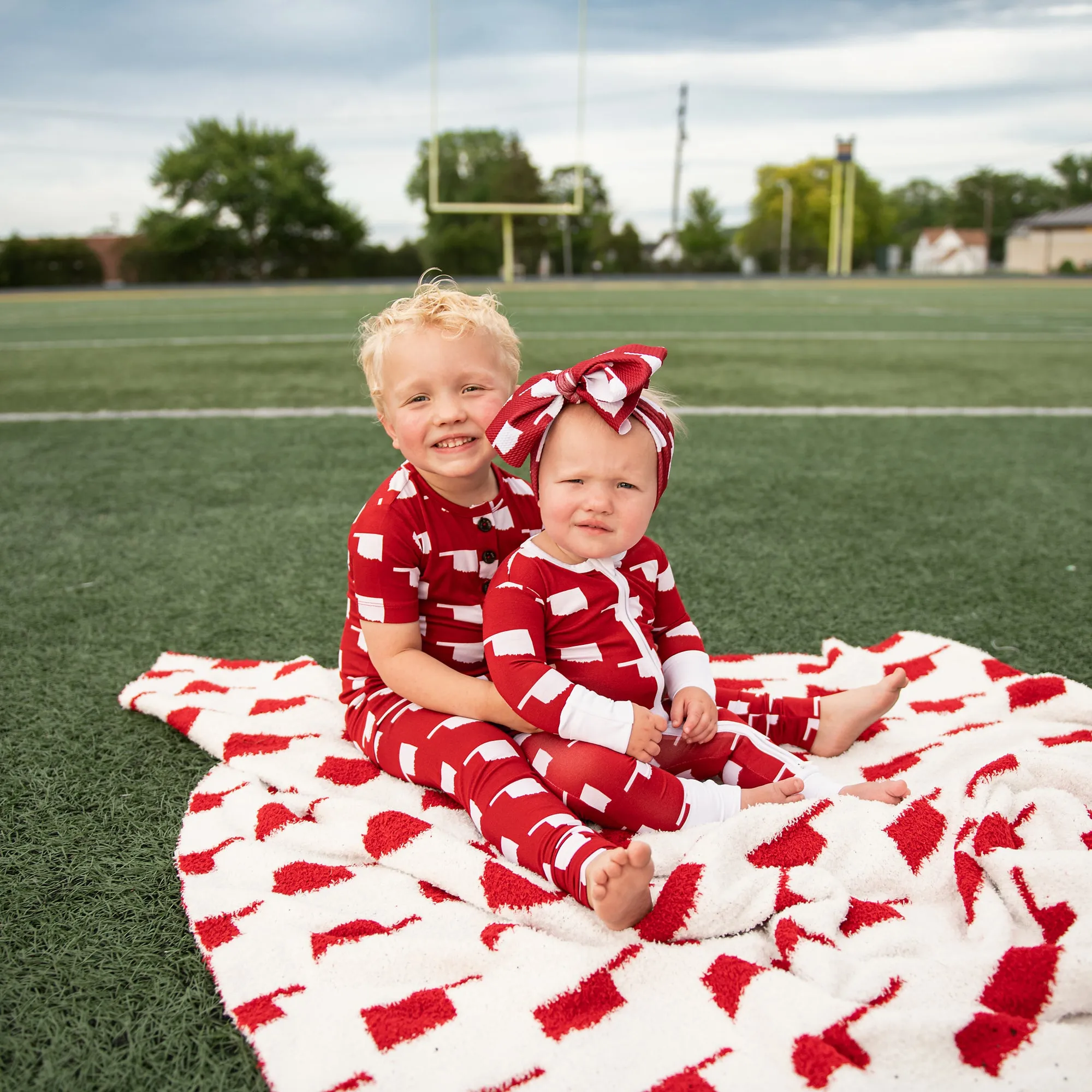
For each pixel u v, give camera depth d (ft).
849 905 4.18
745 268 165.48
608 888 3.87
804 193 178.19
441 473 5.01
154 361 26.50
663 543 9.79
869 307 51.75
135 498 11.77
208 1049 3.58
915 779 5.20
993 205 228.22
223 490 12.10
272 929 4.17
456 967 3.95
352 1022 3.61
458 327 4.91
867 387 21.17
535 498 5.55
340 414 17.38
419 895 4.40
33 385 21.68
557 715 4.58
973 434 15.64
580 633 4.89
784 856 4.46
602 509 4.57
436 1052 3.46
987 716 5.92
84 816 5.13
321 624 7.87
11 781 5.47
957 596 8.36
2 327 41.14
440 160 125.29
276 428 16.12
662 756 5.13
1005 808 4.63
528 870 4.39
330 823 4.94
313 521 10.69
